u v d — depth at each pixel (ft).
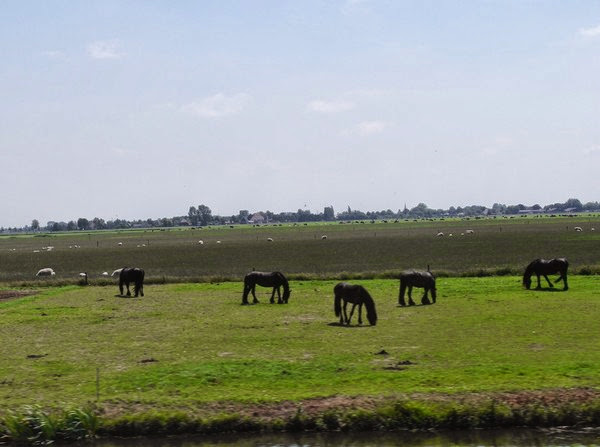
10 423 55.62
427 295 120.37
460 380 62.69
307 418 56.44
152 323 100.63
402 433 55.72
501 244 316.81
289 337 86.53
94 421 56.59
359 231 614.75
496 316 98.63
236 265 229.66
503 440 53.93
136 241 549.54
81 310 116.26
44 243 592.60
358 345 80.28
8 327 99.14
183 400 59.52
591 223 622.54
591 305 107.14
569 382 61.05
